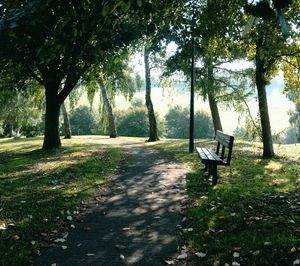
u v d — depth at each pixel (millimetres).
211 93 24438
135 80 29938
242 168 12641
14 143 27203
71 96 30422
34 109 38188
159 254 5527
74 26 3598
